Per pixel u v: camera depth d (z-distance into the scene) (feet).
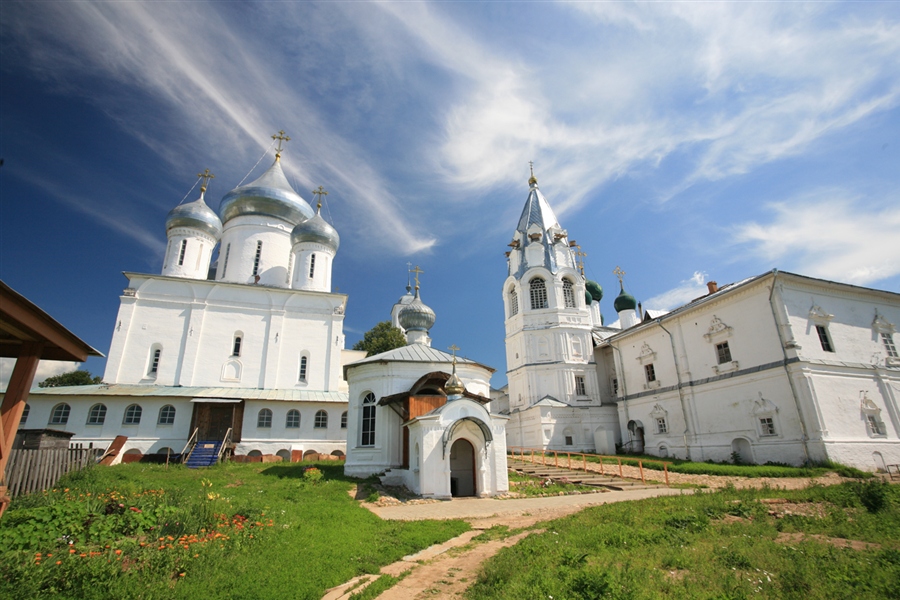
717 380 103.24
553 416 135.85
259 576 25.49
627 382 132.05
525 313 150.30
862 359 95.40
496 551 32.76
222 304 114.32
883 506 40.52
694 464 88.63
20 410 28.14
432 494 60.70
